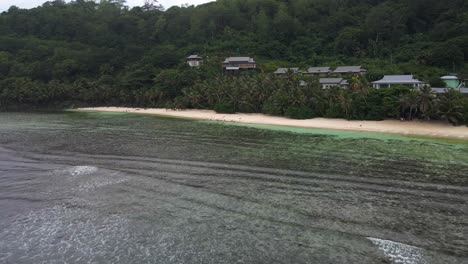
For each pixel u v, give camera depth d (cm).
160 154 4647
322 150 4800
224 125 7700
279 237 2261
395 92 7244
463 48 11019
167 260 1994
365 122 7200
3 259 2019
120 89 13238
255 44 16062
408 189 3136
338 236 2264
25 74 14425
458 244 2147
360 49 14038
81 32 18738
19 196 3023
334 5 17900
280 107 8544
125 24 19500
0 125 7962
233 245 2162
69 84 14012
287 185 3300
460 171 3650
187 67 13988
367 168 3825
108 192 3130
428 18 14638
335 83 10100
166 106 11644
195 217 2581
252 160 4262
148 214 2638
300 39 16175
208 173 3722
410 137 5697
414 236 2255
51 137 6128
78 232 2350
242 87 9719
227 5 19712
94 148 5078
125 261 1988
